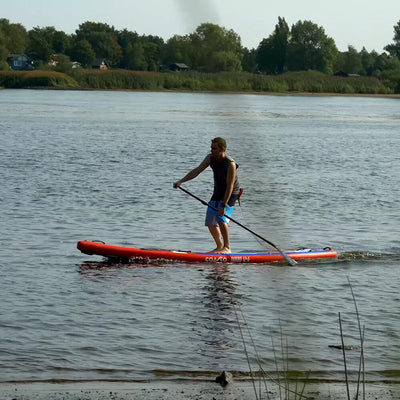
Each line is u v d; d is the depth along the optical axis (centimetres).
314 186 4512
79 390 1376
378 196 4138
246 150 6488
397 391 1110
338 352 1606
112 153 6234
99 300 2002
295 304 1988
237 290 2144
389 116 14050
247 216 3428
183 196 4009
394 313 1927
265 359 1574
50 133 8194
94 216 3319
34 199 3725
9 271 2291
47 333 1706
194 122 10744
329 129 10225
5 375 1446
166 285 2192
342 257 2628
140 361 1548
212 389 1393
